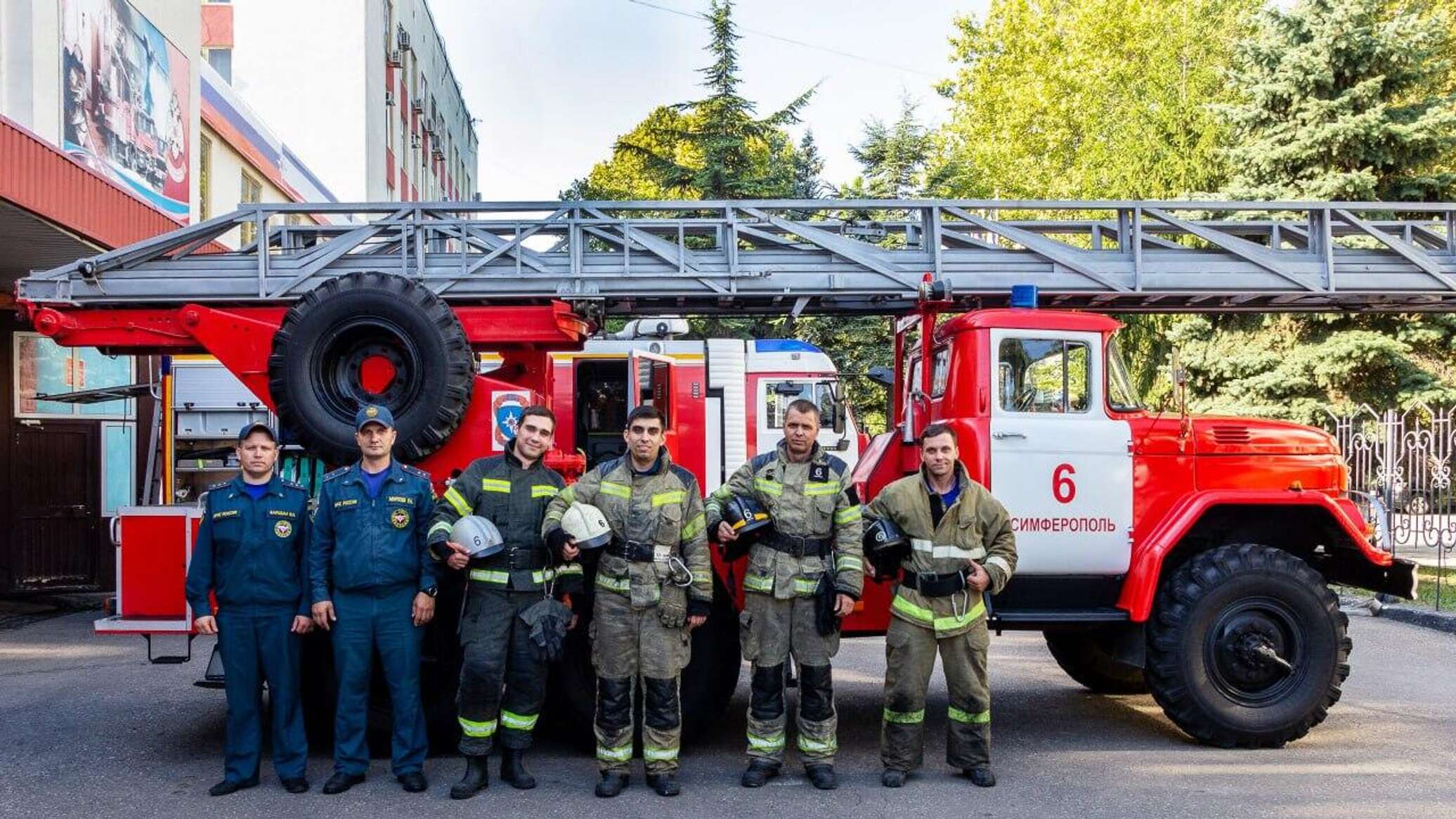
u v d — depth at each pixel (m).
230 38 24.09
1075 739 6.34
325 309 6.12
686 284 8.12
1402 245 8.38
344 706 5.34
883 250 8.23
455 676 5.92
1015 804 5.09
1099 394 6.34
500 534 5.25
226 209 16.33
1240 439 6.40
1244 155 16.50
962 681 5.41
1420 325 15.64
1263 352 15.98
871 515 5.51
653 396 10.73
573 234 8.05
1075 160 33.19
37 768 5.72
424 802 5.14
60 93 10.48
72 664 8.70
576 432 10.40
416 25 33.50
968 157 35.38
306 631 5.37
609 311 8.74
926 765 5.80
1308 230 8.50
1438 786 5.35
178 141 13.62
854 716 6.98
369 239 8.07
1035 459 6.20
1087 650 7.59
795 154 26.75
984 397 6.22
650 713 5.27
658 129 22.78
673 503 5.29
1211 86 20.45
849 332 21.00
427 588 5.32
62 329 6.89
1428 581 12.27
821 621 5.33
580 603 5.85
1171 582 6.14
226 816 4.93
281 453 6.32
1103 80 29.36
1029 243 8.23
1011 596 6.28
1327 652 6.08
